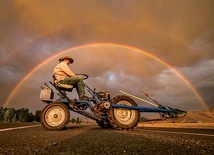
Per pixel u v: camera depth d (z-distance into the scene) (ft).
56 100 12.92
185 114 14.17
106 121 13.70
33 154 3.65
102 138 6.53
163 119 14.01
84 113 13.03
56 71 13.65
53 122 11.68
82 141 5.61
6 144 4.96
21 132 9.45
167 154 3.67
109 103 12.49
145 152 3.86
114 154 3.67
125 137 6.88
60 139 6.20
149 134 8.35
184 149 4.21
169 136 7.29
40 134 8.28
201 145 4.79
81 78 13.61
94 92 13.57
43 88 12.84
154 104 13.83
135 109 13.09
